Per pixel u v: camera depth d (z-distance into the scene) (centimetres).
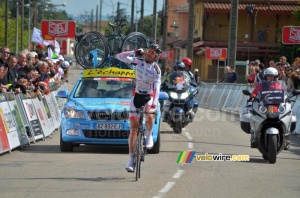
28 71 2366
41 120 2427
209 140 2431
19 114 2139
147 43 2328
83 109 1986
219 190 1415
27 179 1508
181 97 2528
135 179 1518
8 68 2211
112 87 2123
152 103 1552
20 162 1783
